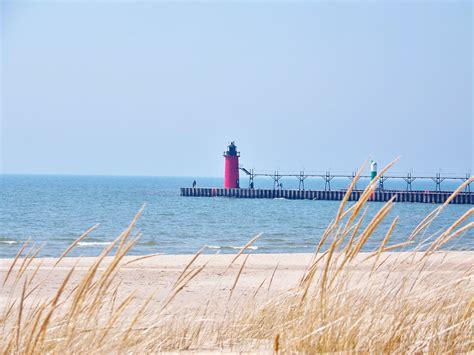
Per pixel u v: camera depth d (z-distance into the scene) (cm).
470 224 994
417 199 17988
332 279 957
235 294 2747
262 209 16612
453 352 912
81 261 4769
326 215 14588
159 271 4209
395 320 947
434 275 1075
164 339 1071
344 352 902
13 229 10181
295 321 966
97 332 902
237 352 982
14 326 846
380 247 1023
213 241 8612
